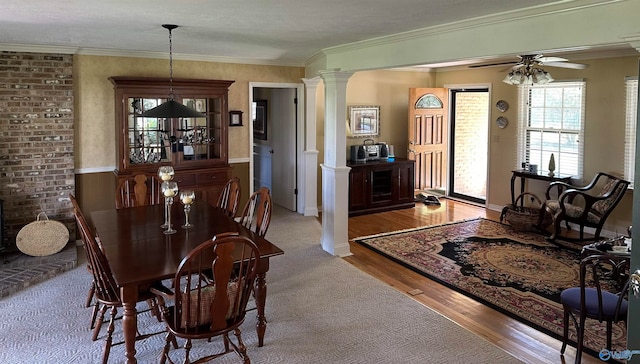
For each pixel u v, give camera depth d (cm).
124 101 542
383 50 452
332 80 523
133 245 321
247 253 307
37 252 488
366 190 746
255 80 675
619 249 385
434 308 401
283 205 795
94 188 577
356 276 473
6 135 510
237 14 346
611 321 302
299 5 313
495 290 439
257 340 340
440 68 859
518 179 739
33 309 388
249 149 684
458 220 707
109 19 369
